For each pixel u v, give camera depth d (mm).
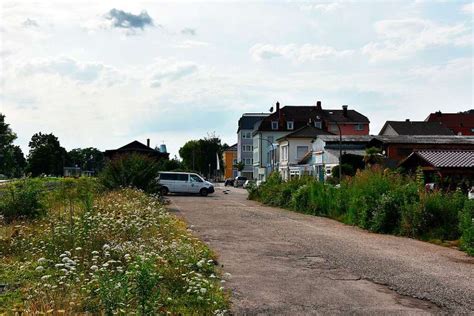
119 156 29969
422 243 14797
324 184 25391
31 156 102375
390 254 12516
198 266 8945
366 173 22844
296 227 18172
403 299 8133
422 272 10297
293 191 28359
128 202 17969
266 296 8109
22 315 5867
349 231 17406
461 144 38406
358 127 91562
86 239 10164
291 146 65625
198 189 42906
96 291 6574
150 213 15289
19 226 12555
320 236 15711
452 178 21969
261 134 90500
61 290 6871
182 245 10375
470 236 13008
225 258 11289
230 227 17531
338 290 8617
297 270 10227
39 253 9789
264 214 23672
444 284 9227
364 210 18406
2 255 9922
